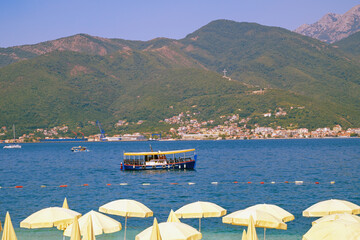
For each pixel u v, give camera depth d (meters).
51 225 28.23
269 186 71.00
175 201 57.56
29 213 50.19
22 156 196.50
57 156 191.75
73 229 25.30
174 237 25.50
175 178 86.06
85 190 70.12
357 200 56.00
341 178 81.25
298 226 41.31
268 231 39.53
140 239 25.31
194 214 31.16
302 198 57.78
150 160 103.88
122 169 106.25
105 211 31.52
